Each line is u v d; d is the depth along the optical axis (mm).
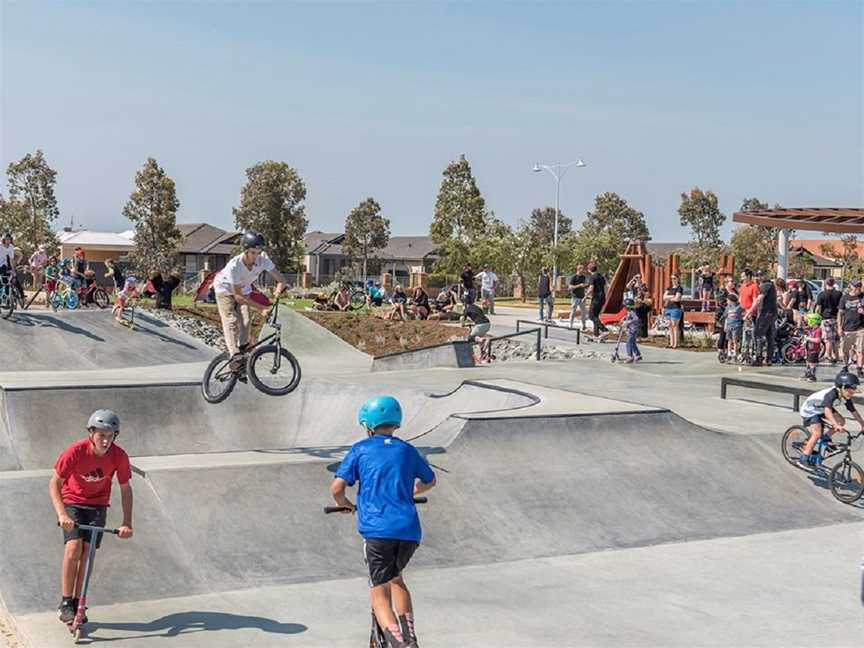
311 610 7043
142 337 23297
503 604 7266
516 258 57188
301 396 15375
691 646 6406
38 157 51406
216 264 77938
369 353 26812
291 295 42188
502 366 21094
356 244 85500
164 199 55594
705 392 17016
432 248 94562
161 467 8992
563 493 9859
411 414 15172
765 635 6645
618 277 29359
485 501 9422
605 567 8328
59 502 6363
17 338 20922
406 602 5422
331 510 5641
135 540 7891
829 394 10859
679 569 8305
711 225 72500
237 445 13914
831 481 10734
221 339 28391
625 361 21500
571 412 11648
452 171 69750
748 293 20891
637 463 10797
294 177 70500
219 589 7488
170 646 6234
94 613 6867
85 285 28422
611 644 6414
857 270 75125
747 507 10266
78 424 12906
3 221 50906
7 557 7434
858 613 7164
